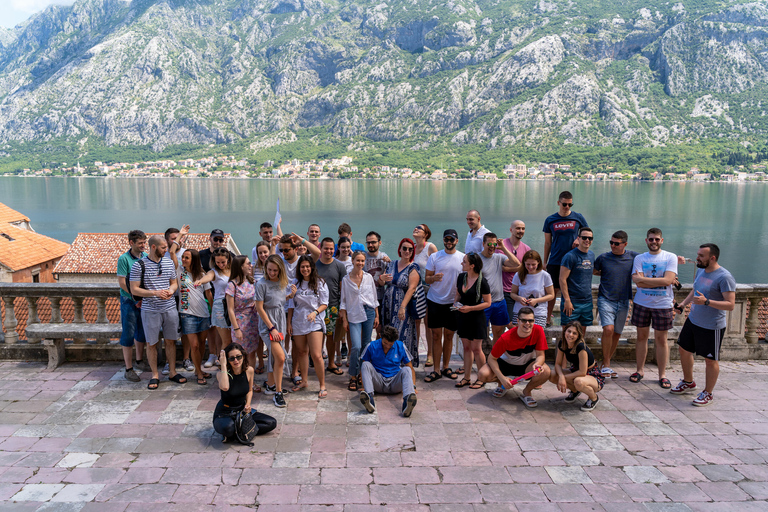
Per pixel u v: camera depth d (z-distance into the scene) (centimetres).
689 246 9112
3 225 3903
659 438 561
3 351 775
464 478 477
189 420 591
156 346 729
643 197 18862
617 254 734
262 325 657
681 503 443
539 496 450
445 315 718
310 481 469
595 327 810
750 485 471
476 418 608
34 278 3584
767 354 819
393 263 743
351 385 694
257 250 784
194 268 694
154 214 13775
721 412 628
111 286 770
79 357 776
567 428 584
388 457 513
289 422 592
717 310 634
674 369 781
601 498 448
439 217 13162
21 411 607
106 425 575
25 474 475
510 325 790
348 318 700
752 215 13288
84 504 432
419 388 706
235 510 425
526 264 729
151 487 458
